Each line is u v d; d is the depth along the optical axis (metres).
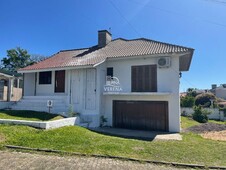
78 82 15.04
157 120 13.54
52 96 15.42
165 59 13.38
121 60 14.94
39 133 8.62
